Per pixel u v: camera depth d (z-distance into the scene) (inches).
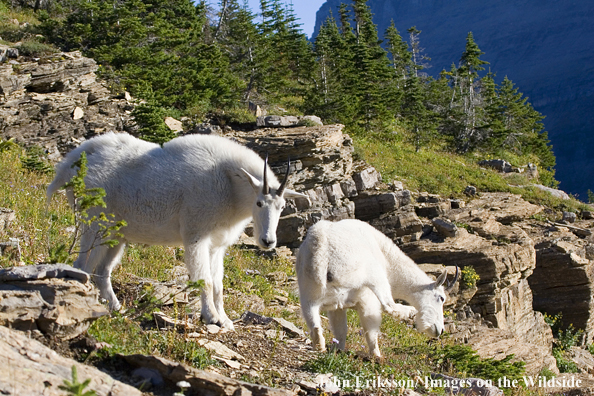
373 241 259.3
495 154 1691.7
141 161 233.3
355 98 1339.8
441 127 1765.5
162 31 1098.7
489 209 904.3
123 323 181.0
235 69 1344.7
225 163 236.5
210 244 238.5
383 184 772.6
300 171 681.6
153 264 331.0
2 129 663.1
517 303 665.6
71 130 732.0
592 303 734.5
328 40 1688.0
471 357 304.0
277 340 224.4
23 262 236.7
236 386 139.8
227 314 269.9
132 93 919.7
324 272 225.1
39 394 109.5
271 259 541.3
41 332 145.6
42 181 479.5
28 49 797.2
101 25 1018.1
